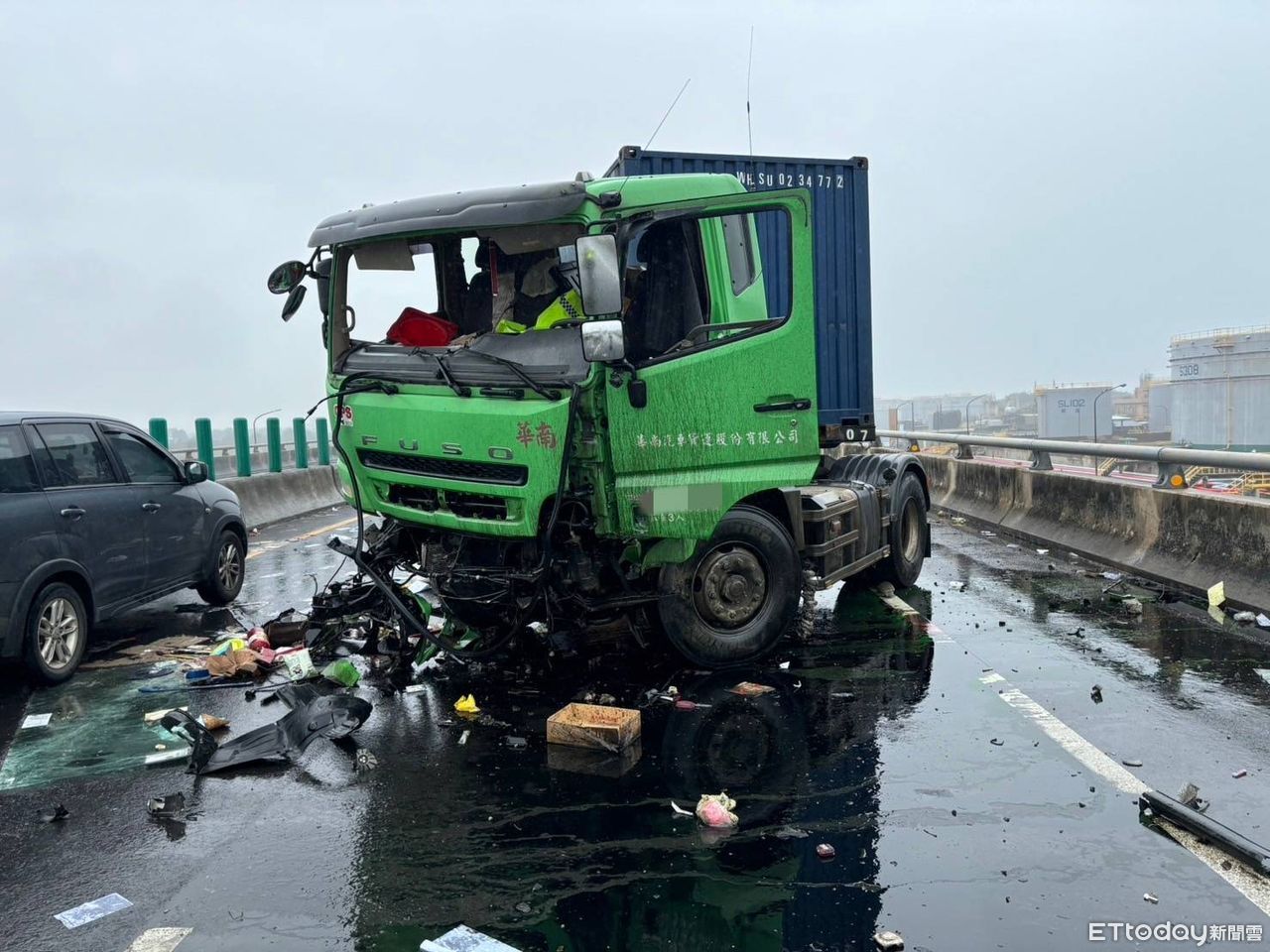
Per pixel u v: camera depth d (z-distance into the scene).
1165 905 3.63
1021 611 8.51
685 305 6.42
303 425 20.09
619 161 9.71
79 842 4.37
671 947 3.42
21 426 6.99
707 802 4.48
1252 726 5.46
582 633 7.03
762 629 6.95
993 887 3.78
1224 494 9.31
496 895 3.80
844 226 10.11
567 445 5.75
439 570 6.54
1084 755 5.08
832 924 3.54
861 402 10.19
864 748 5.26
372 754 5.38
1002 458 17.39
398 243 6.73
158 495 8.28
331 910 3.73
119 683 6.92
